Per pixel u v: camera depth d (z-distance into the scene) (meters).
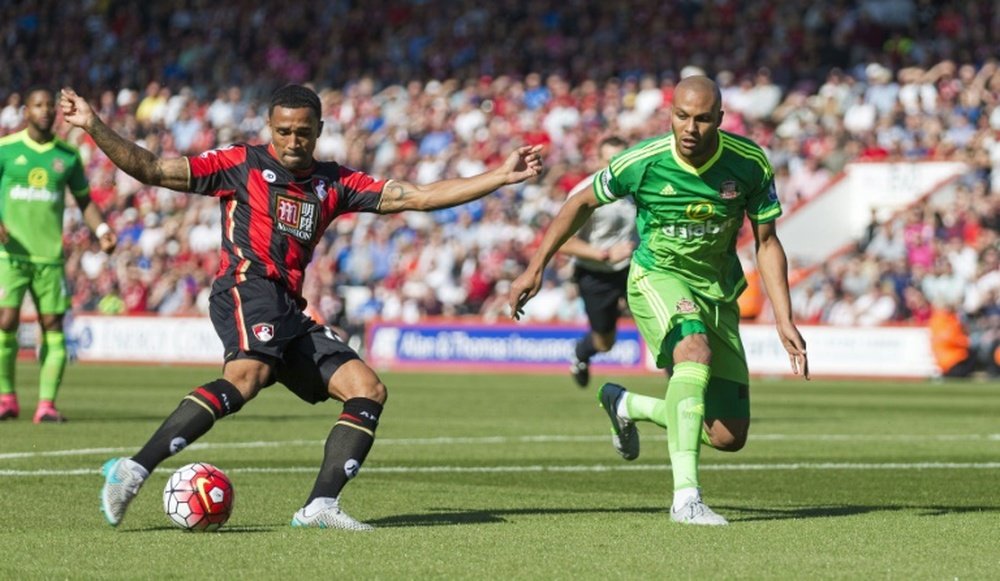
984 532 12.18
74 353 57.31
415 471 17.72
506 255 53.25
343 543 11.20
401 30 68.56
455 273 54.66
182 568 9.97
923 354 45.44
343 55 68.75
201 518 11.76
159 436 11.68
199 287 57.78
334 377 12.24
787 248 51.28
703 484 16.45
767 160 13.27
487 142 59.12
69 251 62.56
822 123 54.53
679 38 61.56
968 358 45.41
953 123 52.19
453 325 51.94
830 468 18.38
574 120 59.09
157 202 62.91
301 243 12.43
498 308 52.19
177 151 67.50
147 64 72.81
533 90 61.09
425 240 56.19
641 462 19.08
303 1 71.38
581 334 49.12
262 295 12.19
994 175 50.03
